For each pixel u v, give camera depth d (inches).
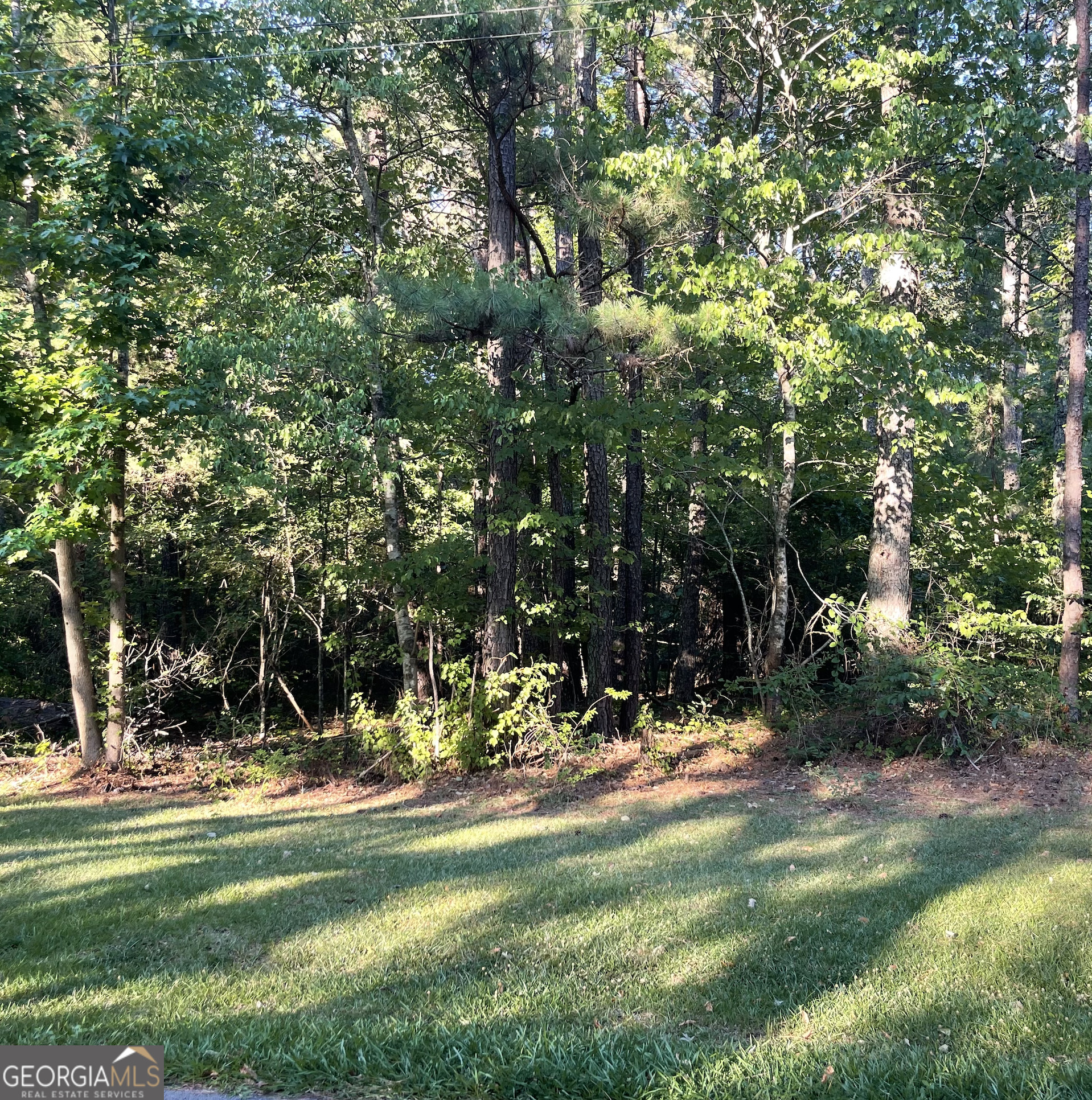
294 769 527.5
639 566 595.8
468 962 199.3
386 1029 157.5
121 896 267.3
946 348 474.6
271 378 442.6
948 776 406.9
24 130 459.5
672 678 900.6
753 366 506.9
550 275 519.8
